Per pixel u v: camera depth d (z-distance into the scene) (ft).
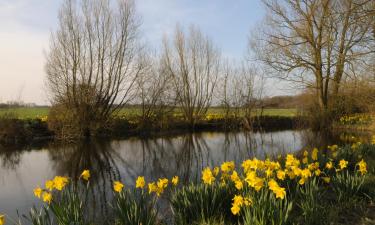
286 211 14.19
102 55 71.56
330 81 81.76
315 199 17.11
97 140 67.26
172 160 44.27
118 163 42.68
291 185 18.62
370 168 26.32
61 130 65.77
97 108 70.69
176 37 92.84
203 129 94.79
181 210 16.35
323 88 80.43
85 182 31.96
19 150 54.44
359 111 79.30
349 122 76.64
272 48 76.64
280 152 47.55
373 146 34.17
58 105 66.54
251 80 98.12
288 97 125.59
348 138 62.13
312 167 18.01
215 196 16.43
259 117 98.99
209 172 16.40
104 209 21.98
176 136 76.54
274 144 59.62
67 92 66.90
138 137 73.36
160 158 46.34
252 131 91.66
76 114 66.95
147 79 81.10
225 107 98.68
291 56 75.36
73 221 13.80
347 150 29.14
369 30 49.37
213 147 57.57
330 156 27.66
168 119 85.81
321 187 20.81
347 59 53.36
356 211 17.42
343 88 65.77
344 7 40.40
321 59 73.82
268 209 14.06
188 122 92.38
